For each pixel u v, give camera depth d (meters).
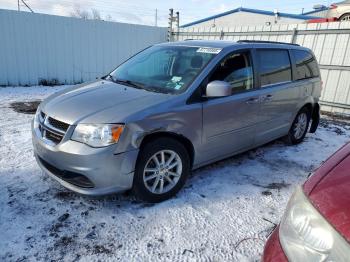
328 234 1.33
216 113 3.50
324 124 7.01
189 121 3.24
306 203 1.51
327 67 8.17
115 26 10.72
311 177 1.70
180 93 3.27
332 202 1.42
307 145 5.43
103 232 2.71
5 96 7.85
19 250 2.45
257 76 4.11
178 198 3.32
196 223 2.91
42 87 9.49
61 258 2.40
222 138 3.69
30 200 3.10
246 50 4.02
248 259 2.50
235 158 4.59
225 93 3.25
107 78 4.15
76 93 3.45
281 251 1.53
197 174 3.93
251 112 3.98
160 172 3.16
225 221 2.98
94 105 3.03
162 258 2.46
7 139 4.74
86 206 3.06
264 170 4.20
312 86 5.31
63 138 2.82
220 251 2.57
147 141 3.00
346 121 7.41
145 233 2.73
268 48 4.40
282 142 5.51
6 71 9.07
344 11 11.23
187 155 3.34
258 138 4.31
